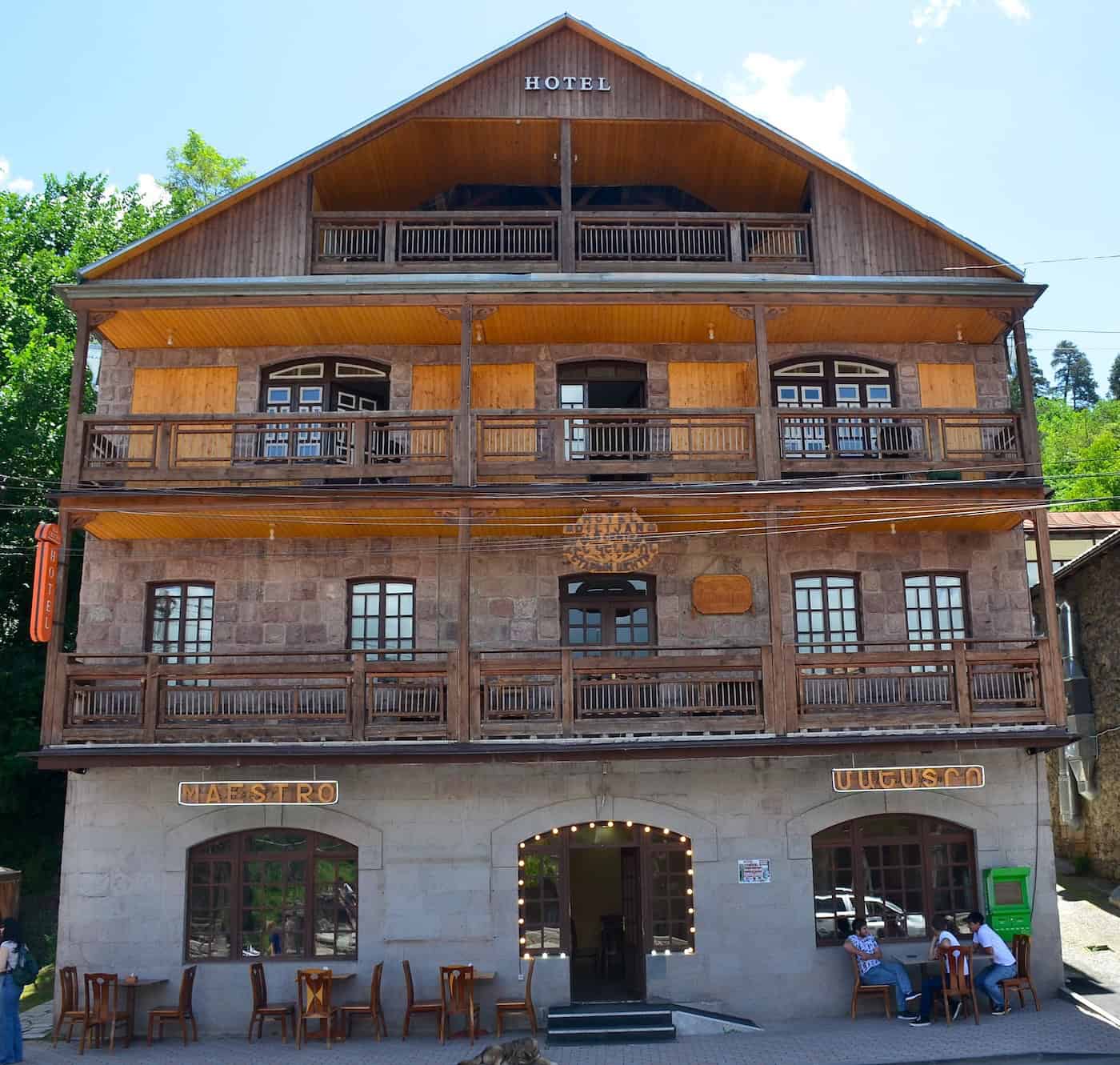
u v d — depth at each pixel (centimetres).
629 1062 1450
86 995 1566
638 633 1920
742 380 2017
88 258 2975
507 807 1741
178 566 1900
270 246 1945
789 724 1675
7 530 2475
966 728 1708
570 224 1953
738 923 1720
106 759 1641
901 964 1683
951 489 1772
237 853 1747
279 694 1842
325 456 1806
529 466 1756
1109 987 1739
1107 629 2344
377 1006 1627
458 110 1988
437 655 1870
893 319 1931
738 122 2002
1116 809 2319
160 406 1980
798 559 1928
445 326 1922
